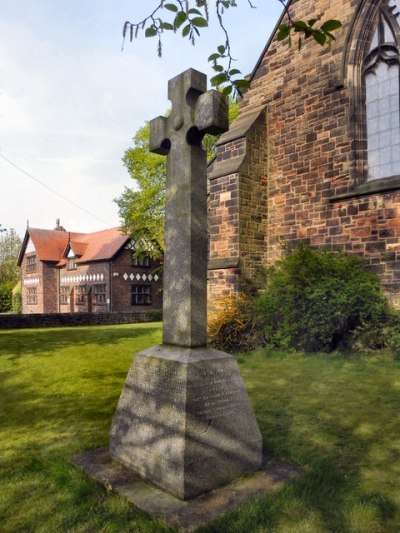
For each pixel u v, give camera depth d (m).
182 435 2.92
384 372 6.90
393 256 8.99
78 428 4.49
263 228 11.53
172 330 3.46
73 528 2.61
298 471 3.32
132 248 33.03
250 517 2.64
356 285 8.64
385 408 5.04
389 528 2.60
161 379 3.22
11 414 5.05
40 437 4.21
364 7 9.84
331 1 10.45
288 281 9.21
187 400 2.98
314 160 10.64
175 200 3.54
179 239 3.47
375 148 9.77
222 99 3.37
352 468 3.44
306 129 10.84
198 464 2.94
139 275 33.41
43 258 40.25
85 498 2.96
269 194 11.66
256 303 9.72
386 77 9.59
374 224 9.35
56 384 6.73
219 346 9.77
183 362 3.11
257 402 5.39
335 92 10.27
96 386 6.57
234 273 10.88
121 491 3.01
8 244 54.69
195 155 3.50
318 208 10.51
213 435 3.07
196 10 3.00
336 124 10.21
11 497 3.00
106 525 2.62
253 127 11.50
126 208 28.31
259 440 3.38
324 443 3.96
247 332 9.86
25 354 10.16
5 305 49.34
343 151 10.05
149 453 3.16
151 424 3.20
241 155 11.41
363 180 9.83
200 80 3.58
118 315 24.62
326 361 7.87
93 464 3.48
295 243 10.95
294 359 8.20
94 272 34.06
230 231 11.21
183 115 3.55
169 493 2.95
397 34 9.39
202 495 2.93
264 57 11.98
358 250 9.63
